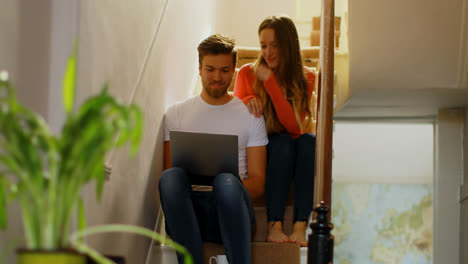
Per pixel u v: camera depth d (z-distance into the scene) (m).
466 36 3.67
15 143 0.81
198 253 1.85
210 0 4.00
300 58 2.40
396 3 3.56
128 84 1.80
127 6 1.76
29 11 1.27
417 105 4.61
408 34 3.74
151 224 2.13
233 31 4.93
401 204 5.53
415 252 5.46
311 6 5.04
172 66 2.58
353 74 4.13
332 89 1.82
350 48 3.92
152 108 2.13
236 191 1.85
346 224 5.55
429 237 5.46
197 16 3.39
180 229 1.85
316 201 1.72
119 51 1.68
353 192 5.59
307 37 4.63
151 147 2.12
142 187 1.99
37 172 0.81
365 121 5.07
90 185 1.39
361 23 3.73
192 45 3.21
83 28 1.34
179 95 2.79
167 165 2.28
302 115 2.39
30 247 0.79
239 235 1.83
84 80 1.35
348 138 5.60
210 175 2.01
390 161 5.58
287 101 2.30
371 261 5.49
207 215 2.02
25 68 1.25
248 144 2.21
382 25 3.72
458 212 4.55
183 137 1.98
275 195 2.15
